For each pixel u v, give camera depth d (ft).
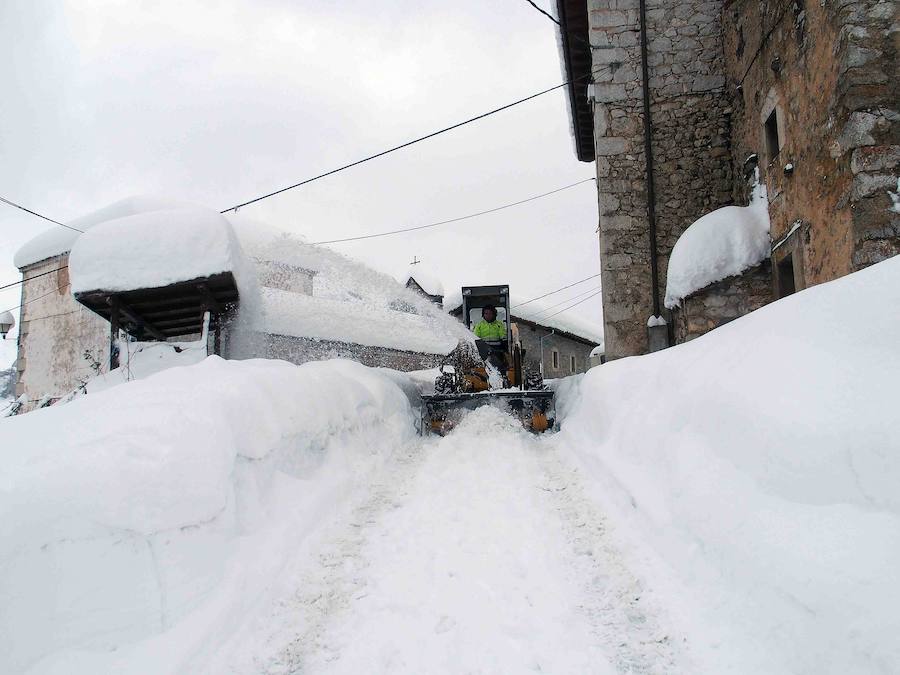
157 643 10.34
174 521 12.02
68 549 10.66
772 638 9.36
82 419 13.71
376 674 10.10
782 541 10.13
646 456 16.57
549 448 25.18
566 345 137.49
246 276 33.94
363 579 13.24
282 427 17.15
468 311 46.19
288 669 10.41
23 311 67.67
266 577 12.75
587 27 45.44
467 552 14.23
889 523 8.81
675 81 41.06
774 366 12.74
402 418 27.58
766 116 32.40
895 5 22.62
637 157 41.06
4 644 9.49
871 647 7.80
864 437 9.66
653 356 21.44
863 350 11.18
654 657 10.15
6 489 10.95
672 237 40.50
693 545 12.30
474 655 10.43
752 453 11.96
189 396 15.16
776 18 30.35
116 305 32.45
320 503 16.24
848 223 22.93
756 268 33.19
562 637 10.86
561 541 14.66
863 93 22.50
